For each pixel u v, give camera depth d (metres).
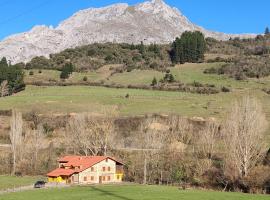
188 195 90.69
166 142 144.38
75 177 122.19
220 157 126.94
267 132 139.25
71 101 198.00
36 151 146.88
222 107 178.88
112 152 143.88
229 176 108.81
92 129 150.12
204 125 156.75
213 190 103.25
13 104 199.00
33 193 95.81
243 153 107.25
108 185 114.25
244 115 110.06
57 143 159.88
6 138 171.25
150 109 180.62
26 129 163.12
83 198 86.06
